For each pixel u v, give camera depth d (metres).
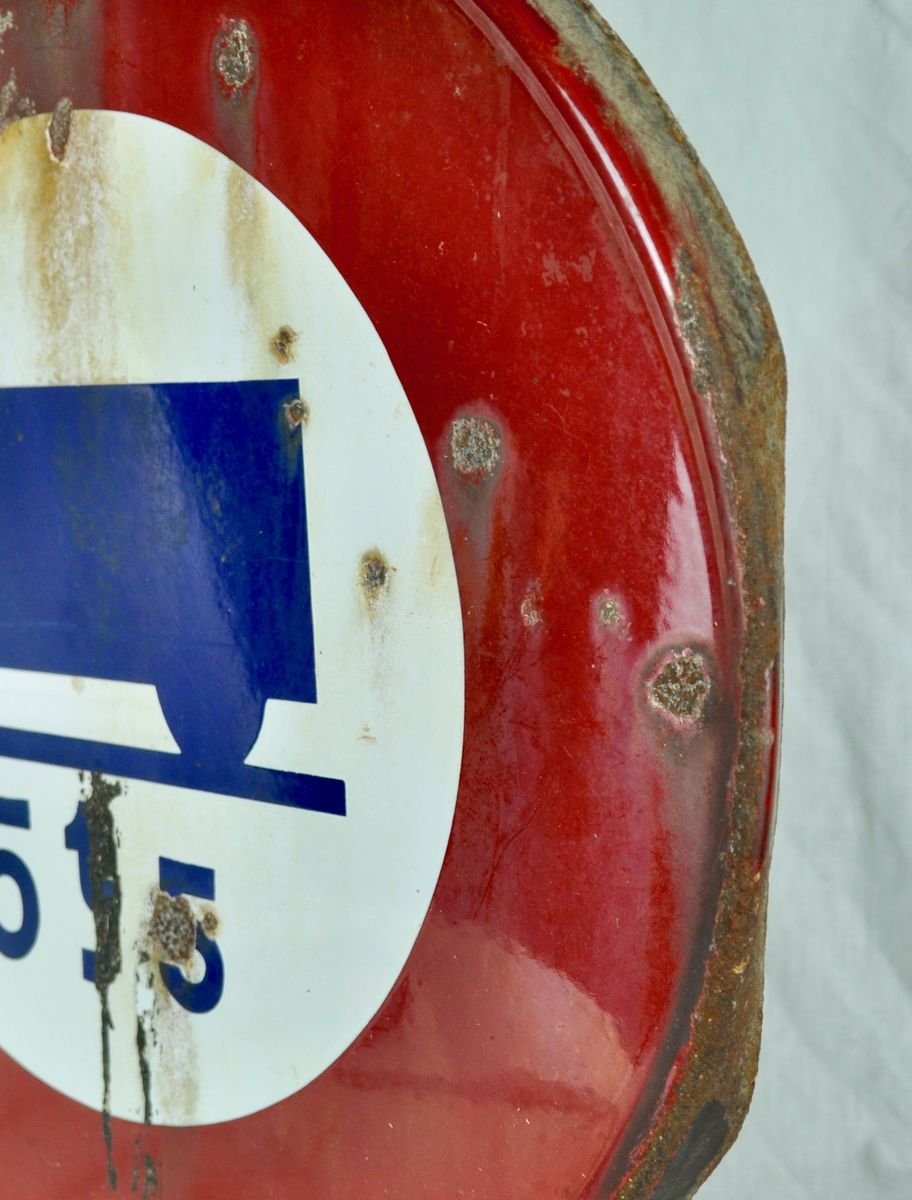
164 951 0.70
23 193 0.69
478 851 0.59
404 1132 0.63
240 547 0.64
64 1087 0.76
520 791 0.57
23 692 0.74
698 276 0.52
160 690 0.68
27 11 0.67
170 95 0.63
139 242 0.65
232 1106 0.69
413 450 0.58
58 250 0.68
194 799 0.68
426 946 0.61
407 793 0.61
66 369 0.69
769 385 0.54
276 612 0.64
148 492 0.67
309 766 0.64
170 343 0.65
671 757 0.53
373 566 0.60
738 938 0.53
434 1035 0.61
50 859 0.74
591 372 0.53
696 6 1.37
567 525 0.54
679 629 0.52
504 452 0.55
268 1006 0.67
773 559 0.53
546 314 0.54
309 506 0.62
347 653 0.61
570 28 0.53
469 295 0.55
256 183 0.61
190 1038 0.70
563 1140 0.58
